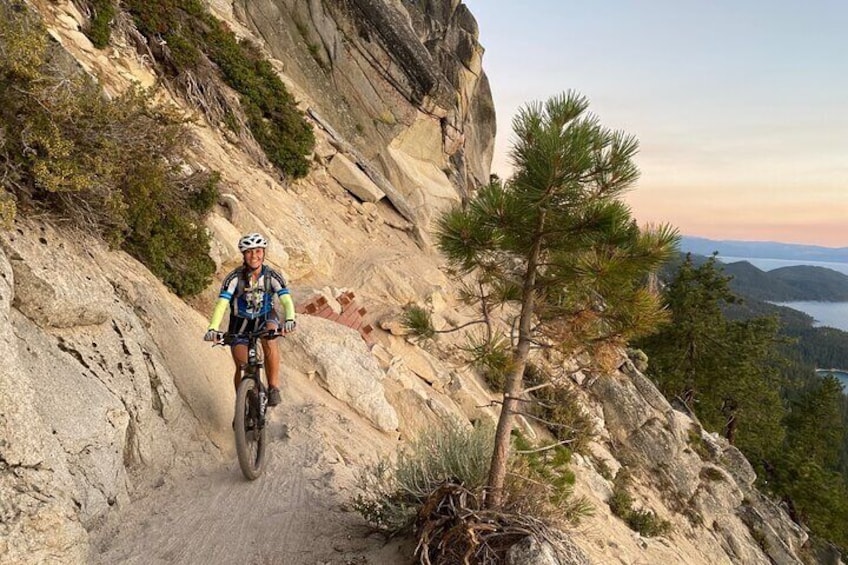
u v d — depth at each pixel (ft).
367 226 62.54
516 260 15.30
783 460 116.26
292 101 60.29
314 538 14.74
